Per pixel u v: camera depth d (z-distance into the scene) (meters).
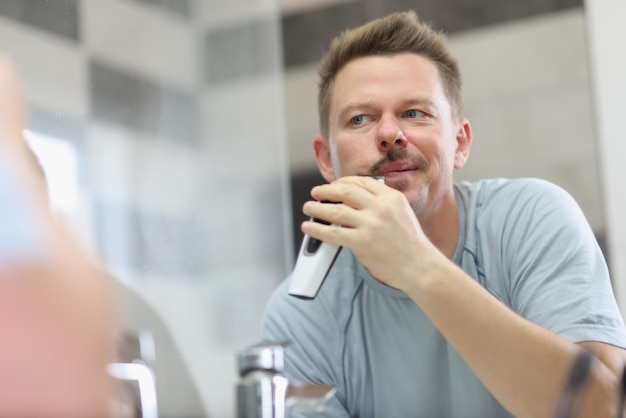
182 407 1.13
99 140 1.58
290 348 1.01
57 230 0.28
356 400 1.01
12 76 0.30
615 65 1.69
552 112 1.73
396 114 1.01
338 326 1.02
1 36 1.37
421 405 0.98
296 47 1.98
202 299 1.83
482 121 1.77
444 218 1.04
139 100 1.73
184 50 1.88
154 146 1.75
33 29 1.44
